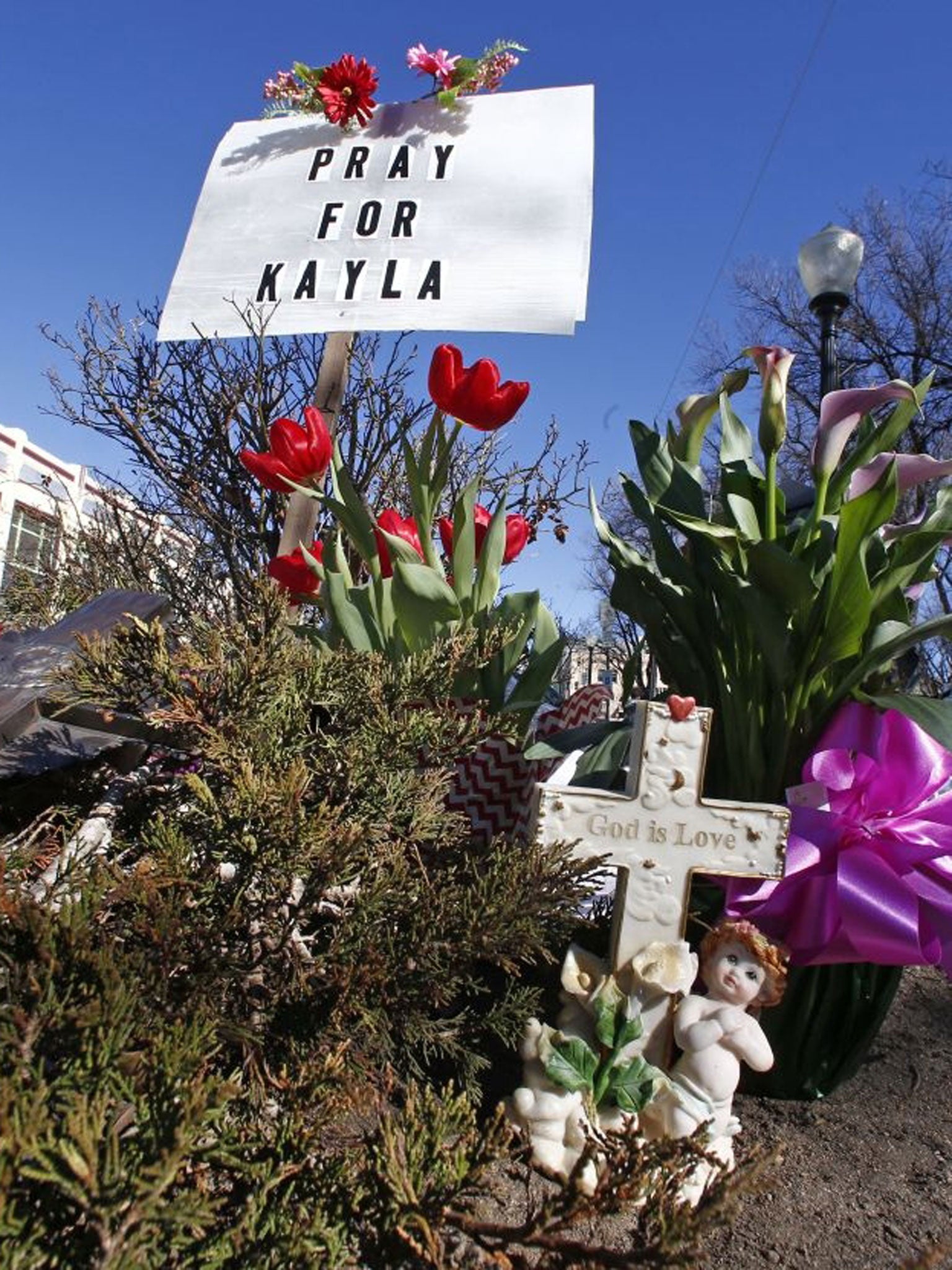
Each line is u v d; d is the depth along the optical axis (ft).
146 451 15.56
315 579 7.93
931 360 45.42
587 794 4.58
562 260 7.74
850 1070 5.48
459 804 6.43
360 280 8.05
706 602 5.66
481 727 4.62
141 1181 2.00
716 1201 2.49
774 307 48.03
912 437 43.83
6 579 16.26
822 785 4.90
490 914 3.51
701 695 5.79
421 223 8.11
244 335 8.24
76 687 3.92
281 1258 2.30
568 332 7.55
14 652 5.18
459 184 8.17
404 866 3.64
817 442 5.41
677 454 6.24
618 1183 2.64
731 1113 5.26
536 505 16.58
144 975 2.85
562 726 7.32
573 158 8.06
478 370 6.73
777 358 5.53
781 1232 4.08
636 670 6.89
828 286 10.52
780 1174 4.58
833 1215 4.24
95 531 16.90
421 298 7.87
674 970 4.30
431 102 8.57
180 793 4.58
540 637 7.38
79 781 4.76
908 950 4.41
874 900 4.52
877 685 5.51
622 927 4.50
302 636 7.66
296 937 3.61
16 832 4.46
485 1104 4.75
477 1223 2.60
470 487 6.95
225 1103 2.36
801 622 5.28
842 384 45.88
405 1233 2.40
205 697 3.83
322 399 9.29
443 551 13.91
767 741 5.44
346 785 3.82
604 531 5.91
